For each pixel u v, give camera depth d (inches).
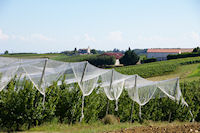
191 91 900.0
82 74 553.3
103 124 611.8
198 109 864.9
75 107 586.2
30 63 458.6
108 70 626.5
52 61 488.7
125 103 740.7
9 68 440.1
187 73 2274.9
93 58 3937.0
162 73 2352.4
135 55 3912.4
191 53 3688.5
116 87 682.2
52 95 536.7
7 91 483.8
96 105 645.9
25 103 481.4
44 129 463.8
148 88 759.1
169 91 800.3
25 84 490.9
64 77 578.9
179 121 822.5
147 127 535.2
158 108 812.0
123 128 531.5
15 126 469.4
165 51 4749.0
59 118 571.8
